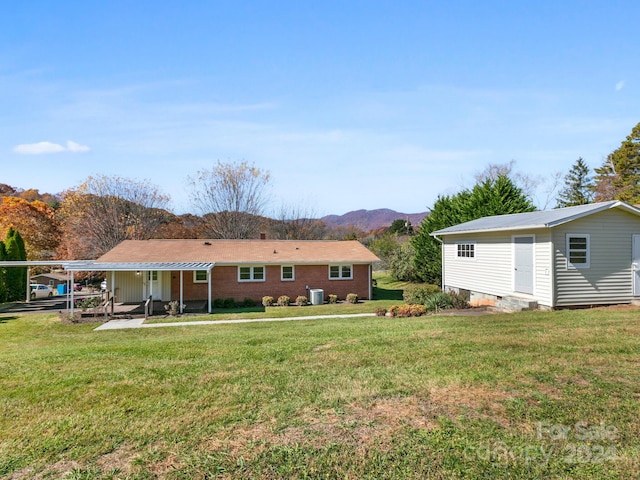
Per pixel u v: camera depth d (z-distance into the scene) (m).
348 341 9.07
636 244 14.30
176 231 42.62
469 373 6.11
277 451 3.98
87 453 4.09
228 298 24.08
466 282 19.31
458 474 3.53
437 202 28.89
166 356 8.27
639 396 5.02
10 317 20.36
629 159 37.53
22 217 44.12
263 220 45.88
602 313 12.13
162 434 4.46
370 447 4.00
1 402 5.61
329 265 25.81
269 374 6.55
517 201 24.52
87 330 16.03
